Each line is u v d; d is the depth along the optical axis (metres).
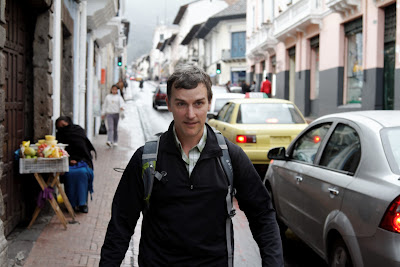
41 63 6.10
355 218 3.42
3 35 4.05
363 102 15.96
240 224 6.32
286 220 5.14
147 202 2.22
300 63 22.69
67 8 8.74
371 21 15.30
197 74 2.13
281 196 5.30
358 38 17.11
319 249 4.14
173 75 2.15
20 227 5.71
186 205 2.16
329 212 3.88
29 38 6.09
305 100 22.05
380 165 3.45
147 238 2.25
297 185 4.76
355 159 3.81
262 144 8.78
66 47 9.48
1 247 3.77
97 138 16.22
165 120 23.59
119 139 15.70
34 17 6.07
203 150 2.18
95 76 17.17
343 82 18.19
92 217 6.27
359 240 3.32
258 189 2.29
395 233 3.03
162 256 2.18
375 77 15.10
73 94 9.96
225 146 2.24
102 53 22.62
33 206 6.10
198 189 2.16
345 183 3.72
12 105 5.46
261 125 9.06
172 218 2.16
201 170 2.17
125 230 2.30
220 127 10.10
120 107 13.85
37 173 5.58
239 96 15.64
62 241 5.26
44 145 5.56
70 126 6.60
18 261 4.61
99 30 16.25
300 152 5.11
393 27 14.43
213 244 2.19
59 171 5.56
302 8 20.77
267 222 2.28
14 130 5.57
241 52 45.00
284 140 8.87
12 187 5.48
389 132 3.69
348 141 4.10
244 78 45.59
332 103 18.77
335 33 18.39
